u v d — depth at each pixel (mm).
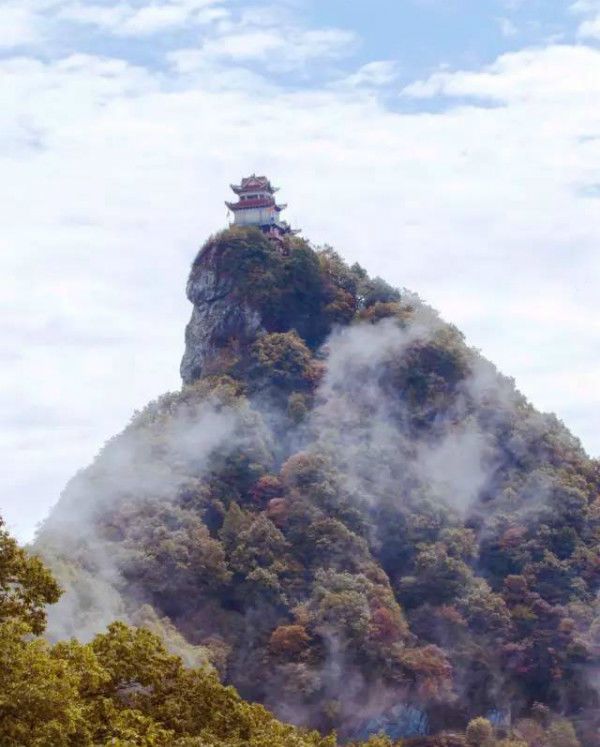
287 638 161125
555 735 163750
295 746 63594
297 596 170250
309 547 177375
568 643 176500
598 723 169375
